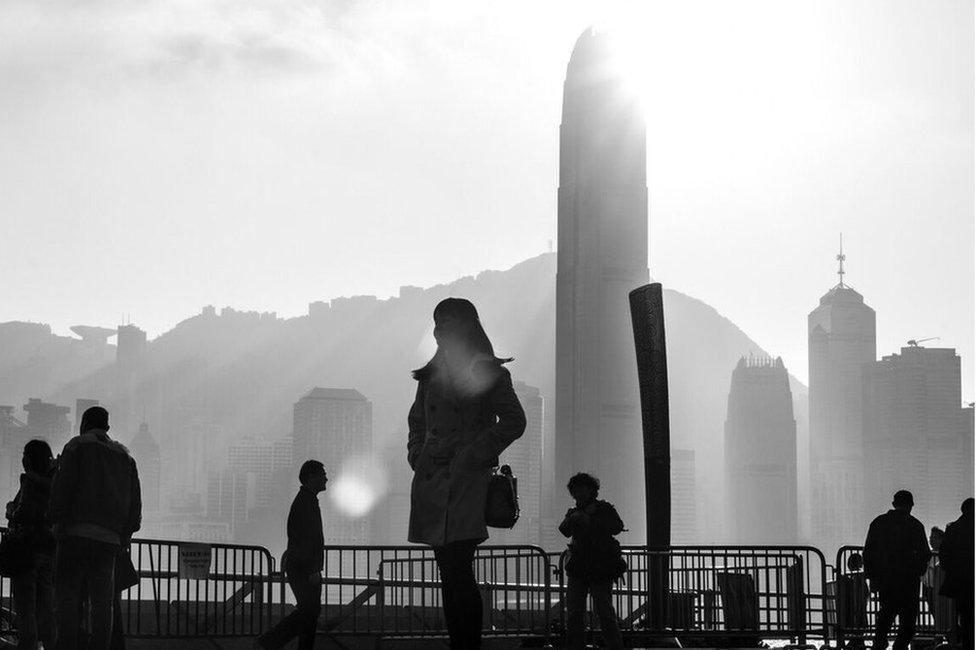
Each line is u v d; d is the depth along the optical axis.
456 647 8.98
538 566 19.50
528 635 19.39
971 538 16.70
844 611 20.06
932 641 20.98
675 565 21.08
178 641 20.20
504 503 9.00
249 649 19.81
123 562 13.88
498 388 9.12
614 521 15.09
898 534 17.38
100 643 12.32
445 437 9.12
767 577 20.03
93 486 12.34
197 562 18.25
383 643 19.67
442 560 9.02
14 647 16.25
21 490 14.30
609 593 15.05
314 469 15.09
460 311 9.37
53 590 14.37
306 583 14.90
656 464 22.27
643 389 22.50
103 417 12.72
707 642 20.00
